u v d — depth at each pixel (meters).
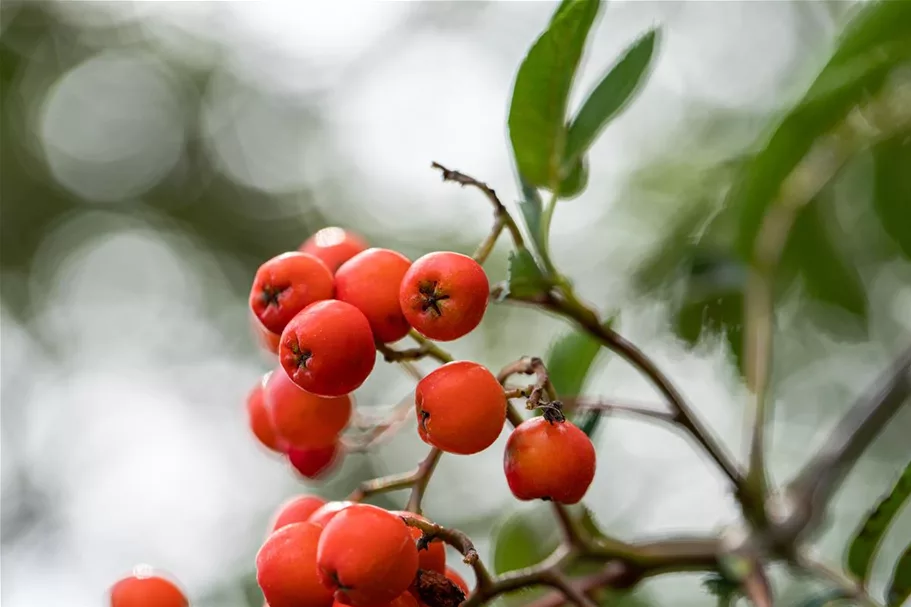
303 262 0.29
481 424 0.29
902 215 0.40
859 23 0.34
